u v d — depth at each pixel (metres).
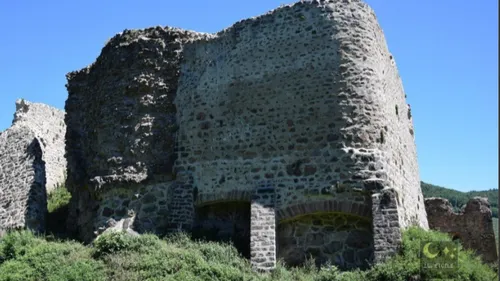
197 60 17.06
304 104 15.02
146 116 16.72
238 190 15.10
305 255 14.15
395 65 18.33
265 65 15.85
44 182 19.98
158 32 17.61
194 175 15.84
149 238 13.79
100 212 16.19
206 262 12.86
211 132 16.00
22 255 13.95
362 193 13.87
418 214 18.47
